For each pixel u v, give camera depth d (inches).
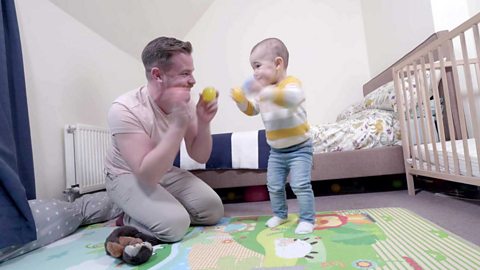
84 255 40.9
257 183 73.5
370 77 119.0
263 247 36.9
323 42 121.8
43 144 68.2
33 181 58.9
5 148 48.7
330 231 41.0
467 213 46.3
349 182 85.5
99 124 89.9
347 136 75.0
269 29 124.6
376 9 111.1
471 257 28.8
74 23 81.9
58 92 74.0
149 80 44.0
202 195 50.7
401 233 37.6
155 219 42.4
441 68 51.9
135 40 106.7
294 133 44.1
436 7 80.8
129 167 45.9
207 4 124.3
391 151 72.3
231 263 32.4
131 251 34.4
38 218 48.6
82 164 74.2
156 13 103.8
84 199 63.8
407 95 71.4
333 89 120.6
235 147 73.8
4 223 42.3
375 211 50.7
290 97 39.8
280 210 48.1
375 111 82.7
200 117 49.5
